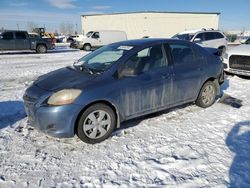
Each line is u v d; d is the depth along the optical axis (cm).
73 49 2450
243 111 495
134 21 3841
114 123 383
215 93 525
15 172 303
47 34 4334
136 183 281
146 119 456
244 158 326
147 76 403
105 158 332
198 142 370
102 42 2311
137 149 353
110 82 367
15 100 588
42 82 380
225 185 274
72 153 346
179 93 454
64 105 335
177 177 290
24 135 401
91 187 277
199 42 1276
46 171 305
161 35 3966
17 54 1855
